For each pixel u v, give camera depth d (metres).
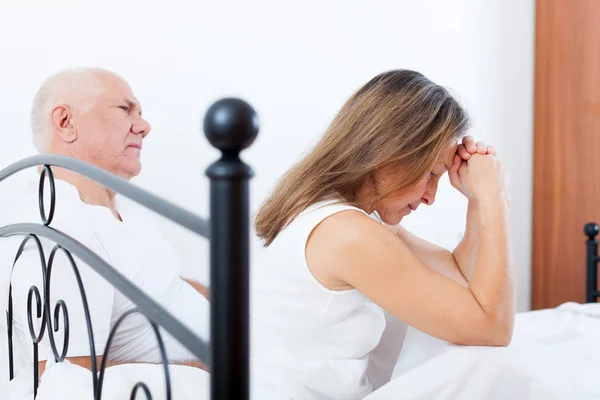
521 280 2.89
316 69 2.36
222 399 0.57
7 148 1.84
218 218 0.58
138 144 1.58
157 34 2.05
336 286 1.01
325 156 1.05
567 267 2.75
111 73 1.55
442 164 1.12
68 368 1.05
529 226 2.91
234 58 2.19
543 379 0.97
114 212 1.50
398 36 2.54
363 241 0.96
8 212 1.83
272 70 2.27
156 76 2.06
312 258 1.00
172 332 0.65
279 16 2.27
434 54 2.64
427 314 0.96
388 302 0.97
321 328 1.03
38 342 1.10
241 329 0.58
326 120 2.39
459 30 2.69
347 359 1.05
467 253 1.23
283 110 2.30
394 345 1.21
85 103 1.47
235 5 2.18
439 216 2.61
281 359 1.04
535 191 2.89
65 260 1.18
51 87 1.47
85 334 1.18
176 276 1.52
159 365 1.07
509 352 0.99
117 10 1.98
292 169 1.09
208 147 2.15
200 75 2.13
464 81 2.71
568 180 2.74
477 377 0.97
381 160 1.01
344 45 2.42
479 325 0.97
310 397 1.03
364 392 1.06
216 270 0.58
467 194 1.20
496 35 2.79
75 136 1.47
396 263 0.96
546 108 2.84
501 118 2.82
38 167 1.41
